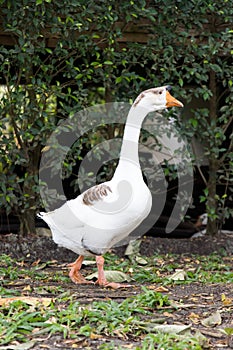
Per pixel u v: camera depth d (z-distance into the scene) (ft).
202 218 32.94
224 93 31.14
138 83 29.48
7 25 26.37
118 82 28.45
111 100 29.68
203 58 29.94
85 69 28.53
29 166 29.12
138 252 28.68
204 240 30.17
